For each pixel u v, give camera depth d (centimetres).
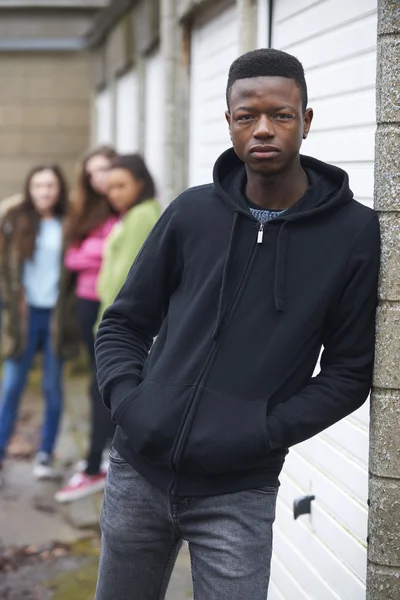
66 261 998
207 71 902
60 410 1048
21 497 979
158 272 428
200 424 391
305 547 591
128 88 1486
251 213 407
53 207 1042
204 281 409
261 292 398
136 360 430
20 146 1972
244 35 713
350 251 397
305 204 402
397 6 400
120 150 1583
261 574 405
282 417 390
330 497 553
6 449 1101
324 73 573
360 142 521
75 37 1944
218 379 395
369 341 410
